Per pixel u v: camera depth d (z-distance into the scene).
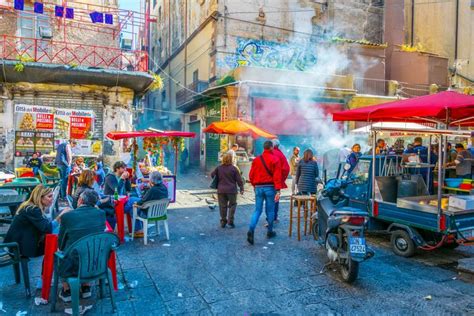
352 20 22.61
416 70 21.73
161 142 10.15
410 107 5.75
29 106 13.96
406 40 24.67
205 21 20.12
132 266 5.26
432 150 9.59
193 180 16.17
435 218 5.35
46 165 10.90
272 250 6.05
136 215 6.54
